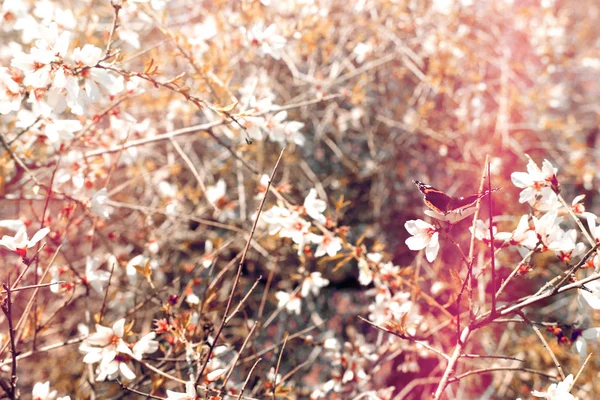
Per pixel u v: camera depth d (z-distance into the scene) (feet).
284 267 13.74
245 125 7.91
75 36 9.97
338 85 14.30
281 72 14.40
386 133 14.67
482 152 13.84
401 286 8.38
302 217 8.29
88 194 8.06
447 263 13.61
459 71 13.23
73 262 11.14
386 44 13.29
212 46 9.52
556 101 13.79
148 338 6.10
